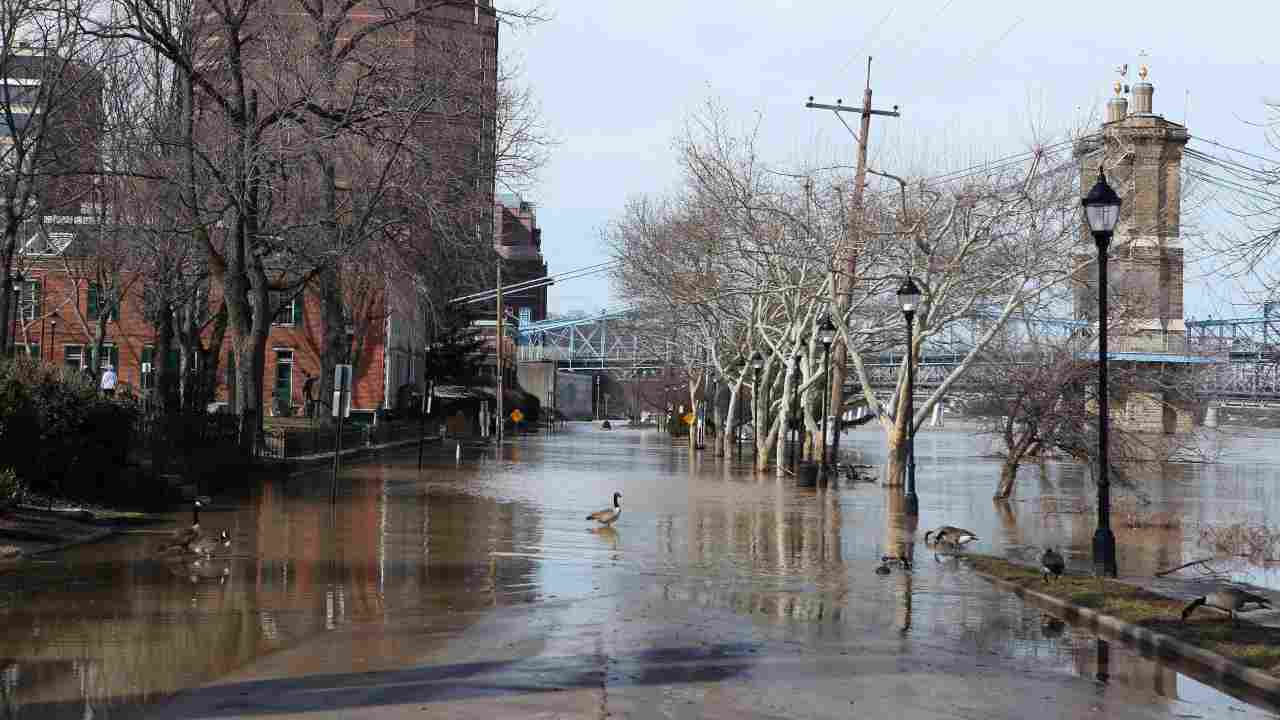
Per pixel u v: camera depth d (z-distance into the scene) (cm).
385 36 3747
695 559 2133
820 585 1839
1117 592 1714
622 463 5828
